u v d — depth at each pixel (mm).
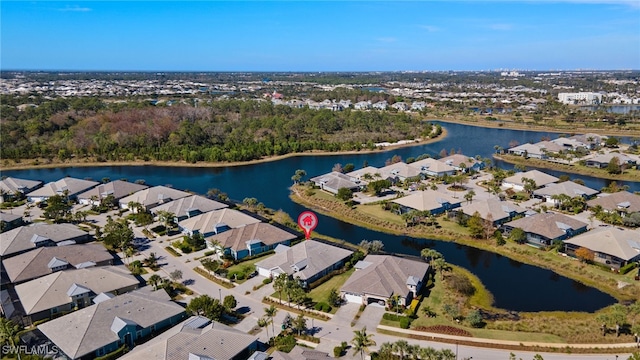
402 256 96500
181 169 189500
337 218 126375
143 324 68562
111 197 135125
